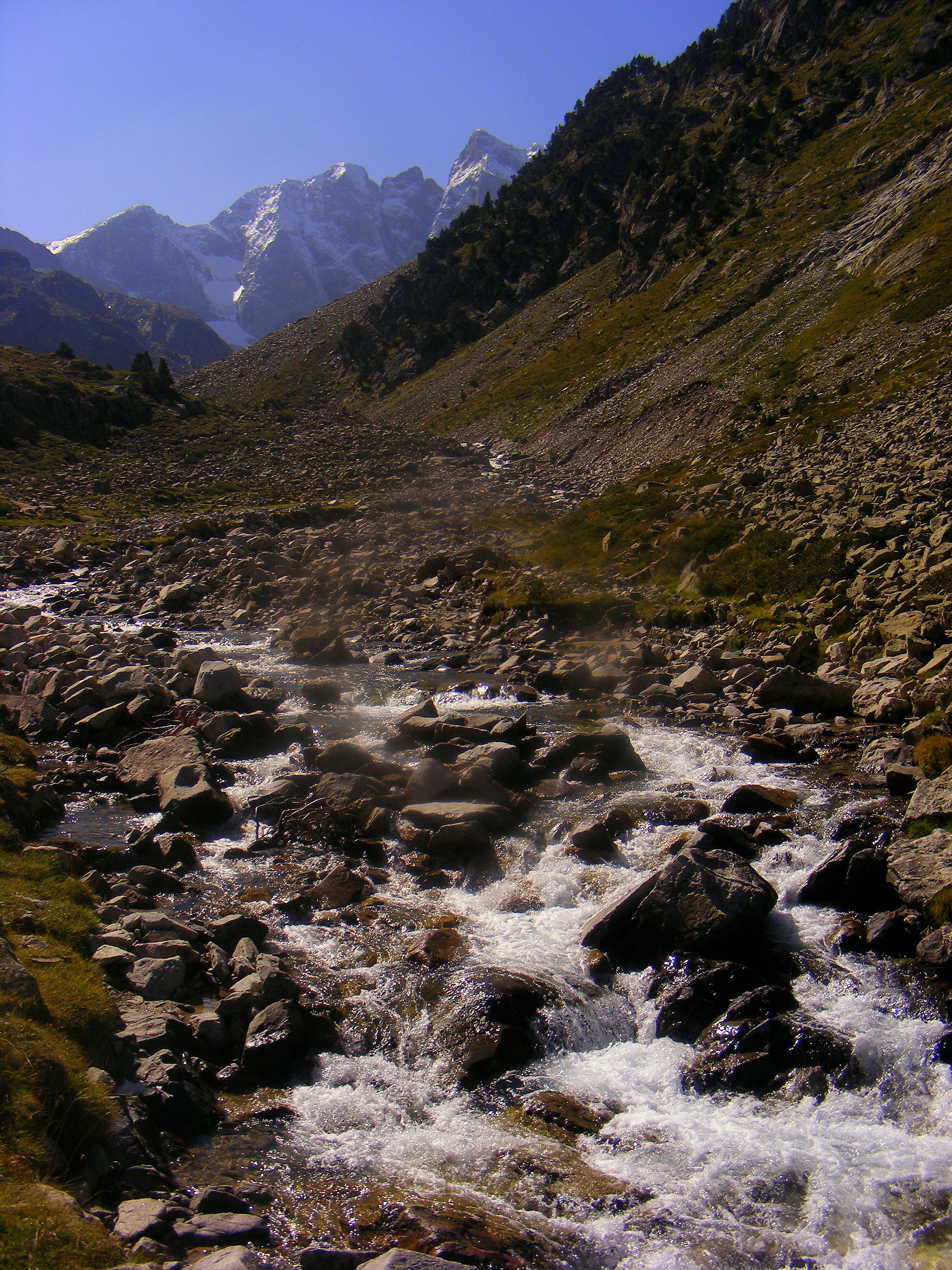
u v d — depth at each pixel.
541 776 16.84
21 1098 6.71
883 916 10.80
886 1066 8.62
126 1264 5.53
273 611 37.62
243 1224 6.45
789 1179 7.32
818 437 53.09
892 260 84.25
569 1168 7.45
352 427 140.50
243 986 9.53
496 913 11.88
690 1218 6.89
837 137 143.00
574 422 112.25
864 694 20.05
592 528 45.38
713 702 21.45
